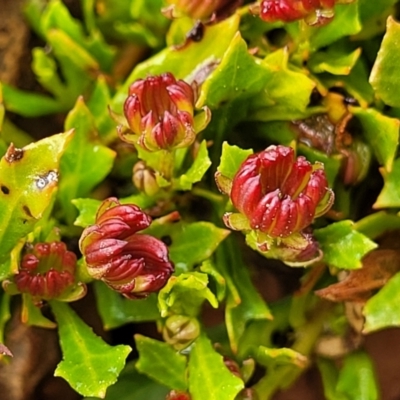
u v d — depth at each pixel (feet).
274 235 0.44
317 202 0.43
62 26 0.53
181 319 0.47
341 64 0.49
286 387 0.49
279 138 0.50
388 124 0.47
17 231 0.46
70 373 0.45
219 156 0.50
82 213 0.48
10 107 0.53
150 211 0.49
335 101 0.49
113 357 0.46
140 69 0.50
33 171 0.45
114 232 0.44
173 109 0.45
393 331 0.53
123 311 0.49
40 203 0.45
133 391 0.51
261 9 0.47
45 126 0.55
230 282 0.48
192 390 0.47
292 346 0.50
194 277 0.46
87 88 0.54
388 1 0.49
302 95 0.48
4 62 0.54
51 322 0.48
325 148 0.49
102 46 0.54
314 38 0.49
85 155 0.50
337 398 0.49
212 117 0.49
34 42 0.55
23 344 0.50
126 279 0.44
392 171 0.47
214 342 0.50
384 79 0.46
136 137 0.46
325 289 0.48
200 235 0.48
